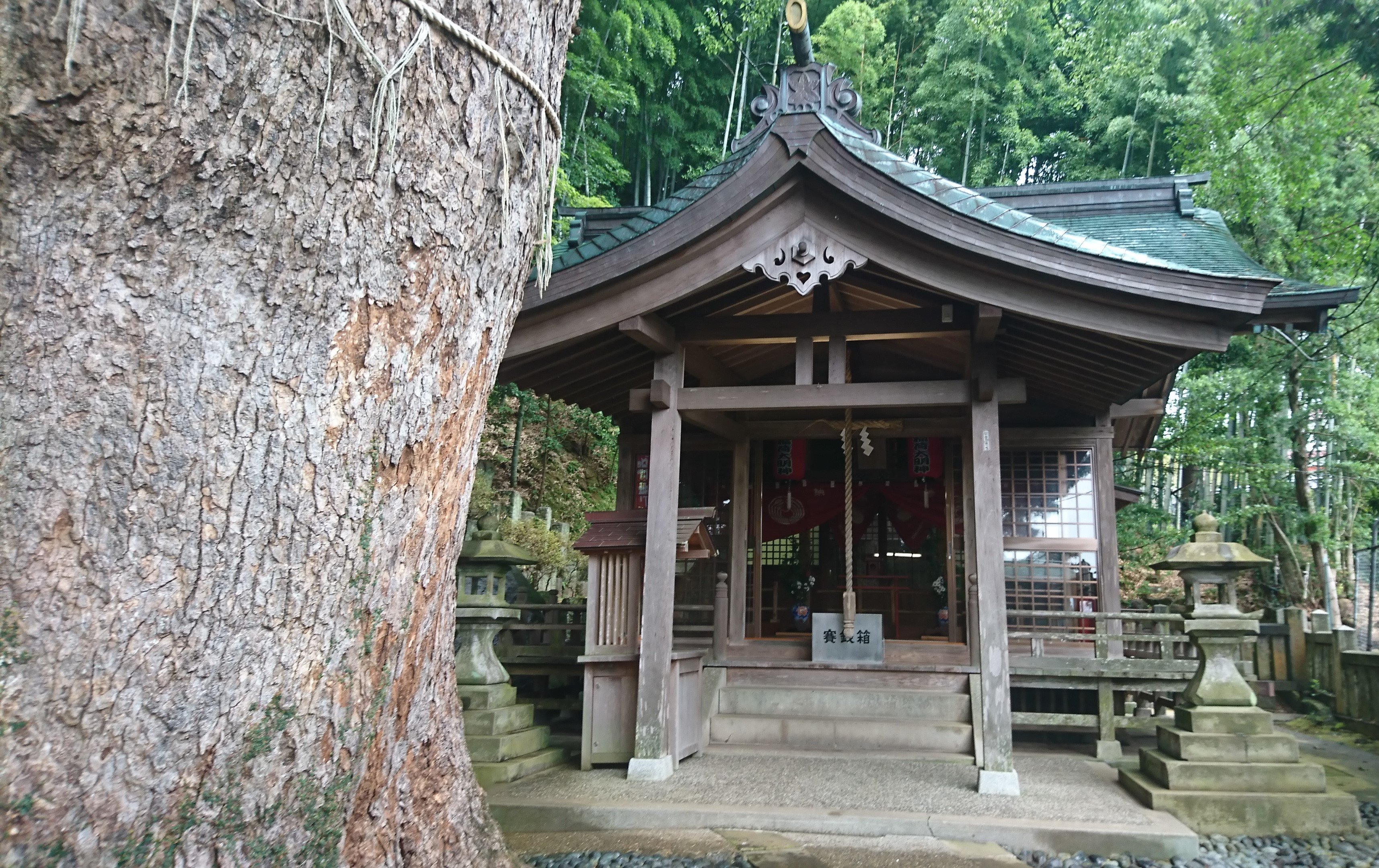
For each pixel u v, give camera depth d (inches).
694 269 209.5
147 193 59.4
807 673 262.7
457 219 73.0
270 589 63.0
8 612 55.4
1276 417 447.5
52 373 57.7
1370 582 445.1
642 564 228.5
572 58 575.5
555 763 230.7
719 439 323.0
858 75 748.6
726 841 171.2
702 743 243.0
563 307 213.6
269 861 62.8
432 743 83.1
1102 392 268.5
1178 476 625.9
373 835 74.2
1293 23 311.7
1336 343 408.5
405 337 70.4
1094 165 689.6
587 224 379.2
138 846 57.0
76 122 57.7
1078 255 187.9
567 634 310.0
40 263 57.9
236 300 62.1
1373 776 241.0
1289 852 169.0
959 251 196.1
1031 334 228.7
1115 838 165.8
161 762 58.2
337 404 66.4
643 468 331.6
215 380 61.2
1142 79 585.3
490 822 94.0
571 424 658.2
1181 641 251.1
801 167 203.2
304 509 64.6
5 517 56.1
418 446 72.8
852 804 186.9
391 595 71.8
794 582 378.3
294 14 61.9
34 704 55.2
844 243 204.8
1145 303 189.6
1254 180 406.0
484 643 231.9
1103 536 302.7
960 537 316.8
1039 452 313.6
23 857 53.6
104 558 57.6
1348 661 315.9
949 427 303.1
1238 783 183.9
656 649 215.6
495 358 83.2
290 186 63.2
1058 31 758.5
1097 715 253.8
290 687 64.3
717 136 770.2
